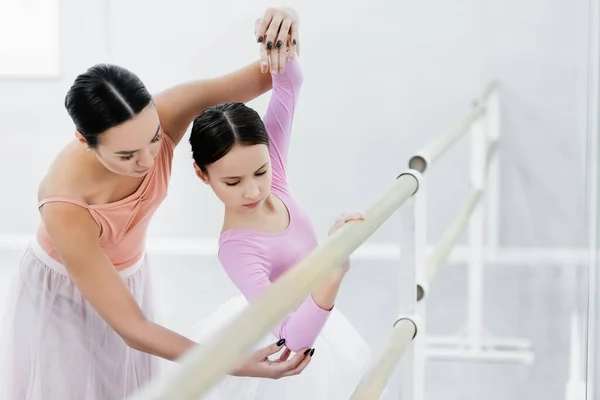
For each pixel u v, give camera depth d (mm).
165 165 1622
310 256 964
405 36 3730
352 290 3588
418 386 1695
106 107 1341
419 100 3760
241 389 1756
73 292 1678
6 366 1692
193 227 3914
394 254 3801
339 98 3803
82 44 3877
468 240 3512
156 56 3855
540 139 3689
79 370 1677
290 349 1421
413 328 1618
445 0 3684
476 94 3715
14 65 3918
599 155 2459
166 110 1626
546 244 3705
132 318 1475
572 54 3627
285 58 1554
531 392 2863
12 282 1737
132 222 1603
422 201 1695
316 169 3861
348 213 1206
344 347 1851
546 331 3275
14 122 3969
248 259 1526
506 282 3623
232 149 1417
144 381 1810
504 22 3662
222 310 2018
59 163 1529
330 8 3750
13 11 3885
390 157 3812
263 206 1562
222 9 3803
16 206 4012
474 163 3250
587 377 2197
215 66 3846
